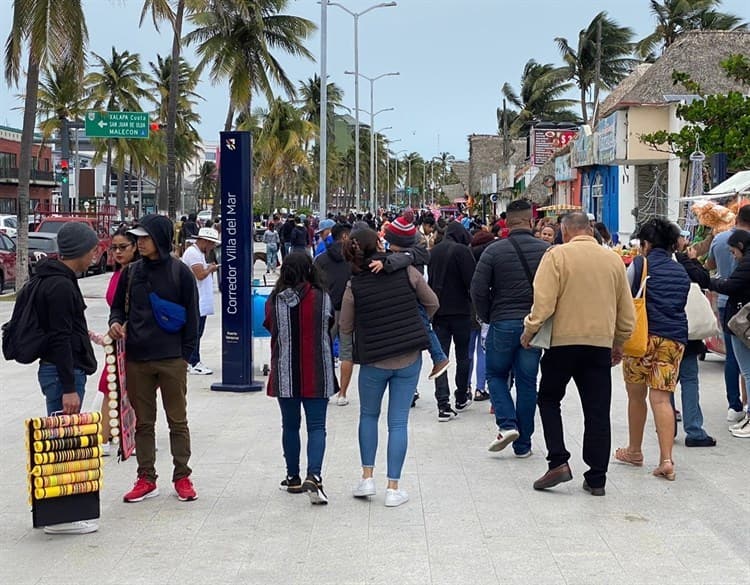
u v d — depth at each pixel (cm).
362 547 589
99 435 618
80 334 650
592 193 3262
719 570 546
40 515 601
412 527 628
